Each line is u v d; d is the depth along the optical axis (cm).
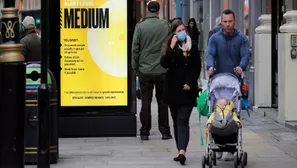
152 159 2370
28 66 2230
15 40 1780
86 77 2833
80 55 2823
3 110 1780
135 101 2864
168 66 2242
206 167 2206
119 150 2555
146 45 2727
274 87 3575
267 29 3559
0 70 1770
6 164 1789
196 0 6306
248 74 3744
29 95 2228
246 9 3950
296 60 3038
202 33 5903
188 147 2592
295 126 2928
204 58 5678
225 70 2312
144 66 2738
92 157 2416
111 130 2858
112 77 2841
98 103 2844
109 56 2833
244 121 3269
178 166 2242
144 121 2780
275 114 3331
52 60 2808
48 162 1900
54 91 2258
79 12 2811
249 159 2345
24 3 7750
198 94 2270
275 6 3544
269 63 3572
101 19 2817
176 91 2239
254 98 3641
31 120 2230
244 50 2297
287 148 2548
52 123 2266
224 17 2275
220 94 2161
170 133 2870
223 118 2061
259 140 2725
